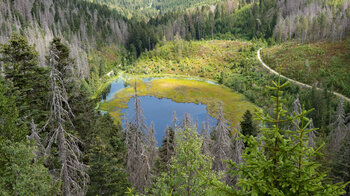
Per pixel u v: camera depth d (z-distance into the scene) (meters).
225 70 134.88
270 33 167.00
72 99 21.23
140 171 21.70
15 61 19.64
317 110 67.56
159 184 13.61
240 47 156.38
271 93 95.50
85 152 19.34
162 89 114.19
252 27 187.75
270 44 153.88
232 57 147.00
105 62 142.12
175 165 13.46
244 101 95.31
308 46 128.62
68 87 21.20
